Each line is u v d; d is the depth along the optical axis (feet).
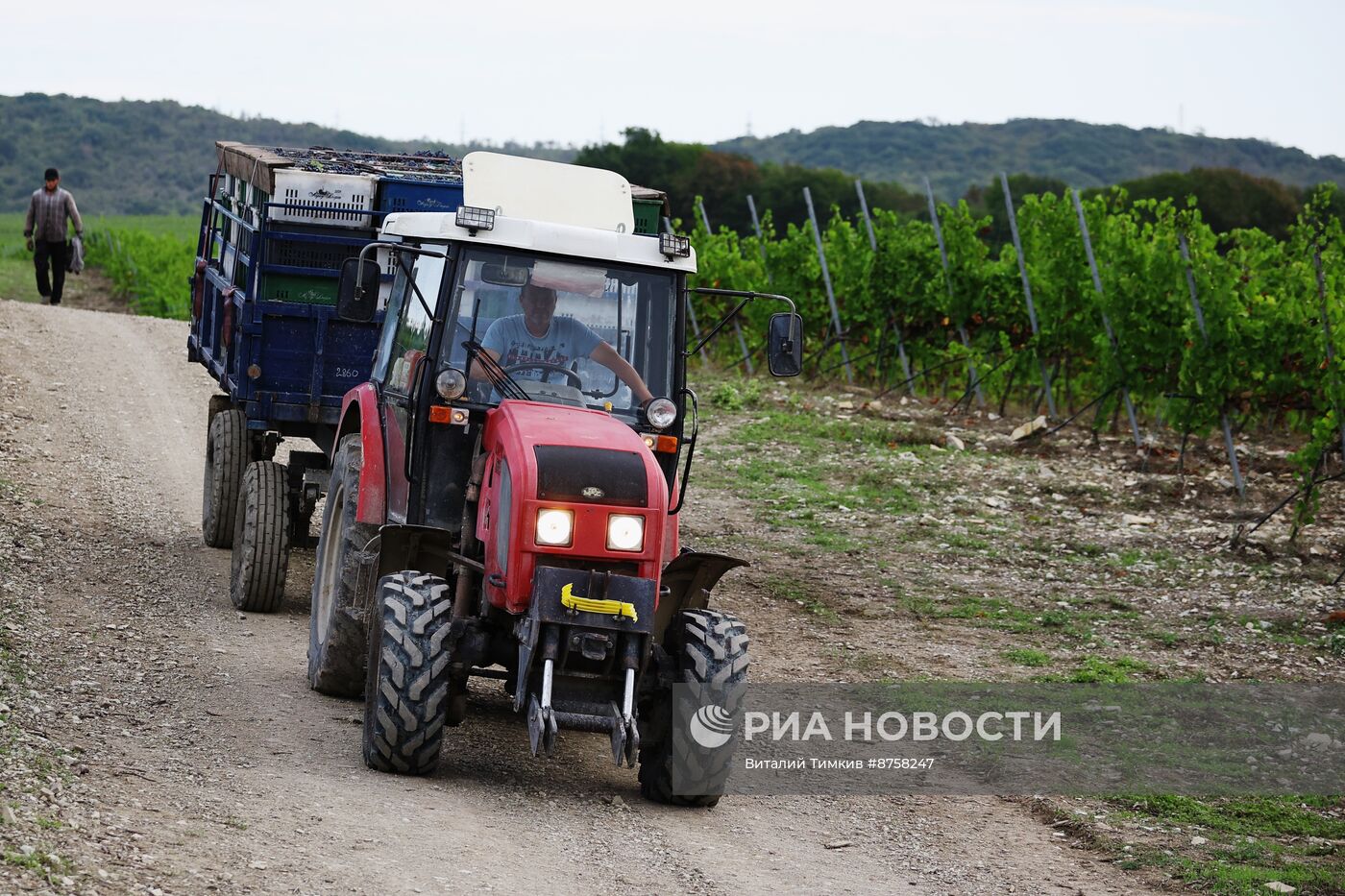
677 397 69.62
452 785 63.16
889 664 94.99
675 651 65.51
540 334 68.33
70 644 77.20
